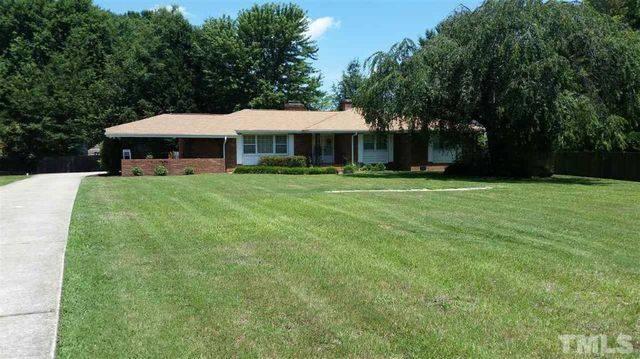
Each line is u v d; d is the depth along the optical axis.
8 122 38.75
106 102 40.16
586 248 7.32
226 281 5.75
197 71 43.50
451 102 21.17
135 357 3.87
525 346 4.01
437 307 4.88
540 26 19.23
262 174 25.27
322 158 30.66
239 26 44.62
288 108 35.72
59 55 42.84
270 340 4.15
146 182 19.00
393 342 4.09
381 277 5.84
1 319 4.61
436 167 29.77
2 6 45.25
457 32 21.69
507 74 19.02
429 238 8.00
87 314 4.76
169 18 42.16
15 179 25.62
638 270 6.16
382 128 22.88
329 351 3.95
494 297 5.15
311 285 5.57
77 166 40.47
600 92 19.95
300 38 46.66
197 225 9.25
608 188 16.38
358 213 10.52
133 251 7.25
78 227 9.12
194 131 27.55
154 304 5.02
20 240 8.09
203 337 4.22
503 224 9.20
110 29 46.41
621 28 20.97
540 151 22.05
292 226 9.09
